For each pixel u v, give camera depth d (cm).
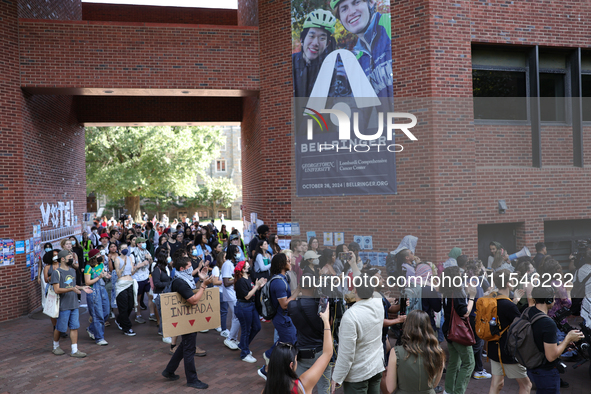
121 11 1820
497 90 885
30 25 1024
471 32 856
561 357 629
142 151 2723
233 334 702
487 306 437
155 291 773
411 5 835
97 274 744
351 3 945
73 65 1049
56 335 689
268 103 1131
